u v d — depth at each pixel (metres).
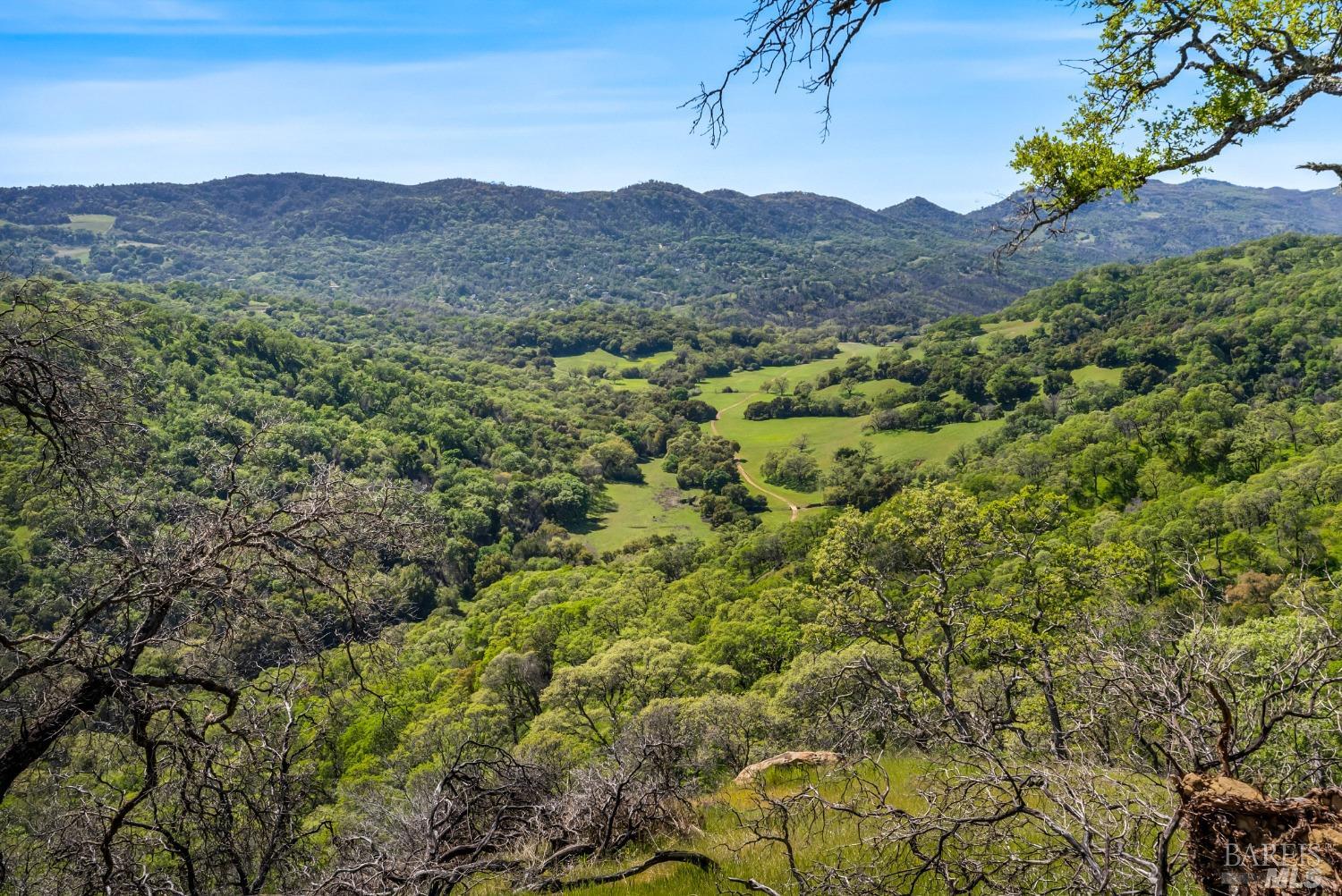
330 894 6.65
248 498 6.36
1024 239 6.59
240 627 6.43
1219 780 3.16
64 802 6.74
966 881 4.44
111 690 5.89
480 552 101.75
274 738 7.39
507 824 8.23
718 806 8.99
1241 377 119.44
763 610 45.09
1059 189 6.35
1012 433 121.19
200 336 130.62
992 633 13.49
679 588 63.09
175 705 6.05
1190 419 81.00
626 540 113.25
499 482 123.12
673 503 130.88
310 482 6.67
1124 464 75.56
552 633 55.16
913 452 131.38
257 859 7.64
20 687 6.18
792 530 77.50
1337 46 4.98
